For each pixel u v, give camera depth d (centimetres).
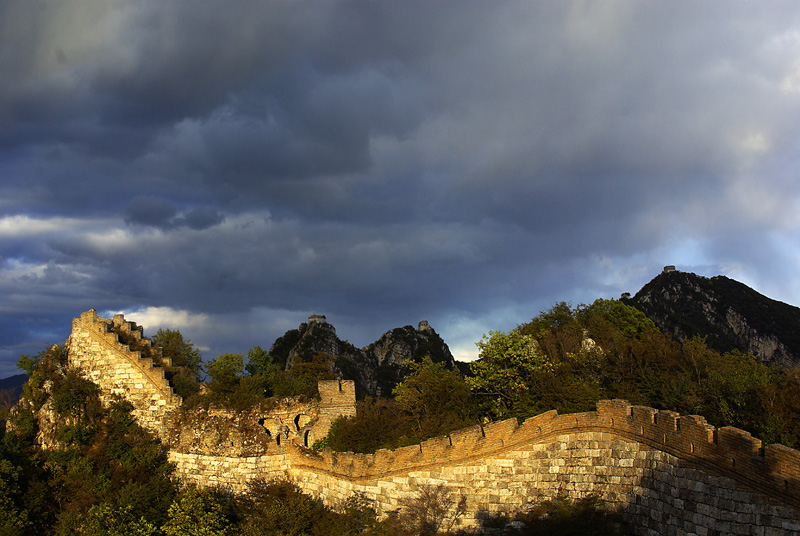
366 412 6575
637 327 8231
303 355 17412
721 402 4969
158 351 7769
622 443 4278
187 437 6738
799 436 4375
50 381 7675
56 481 6862
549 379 6019
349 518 5478
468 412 6400
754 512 3316
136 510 6203
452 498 4966
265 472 6450
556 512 4428
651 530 3959
